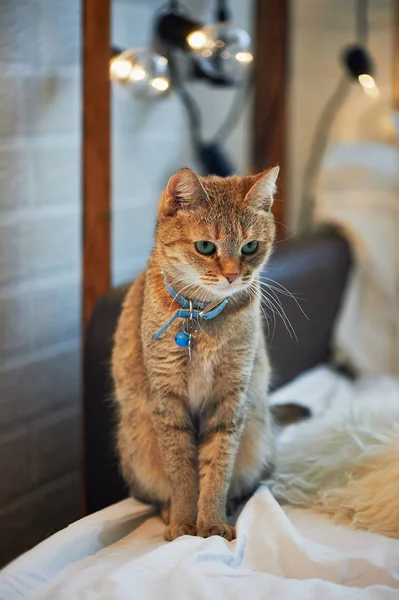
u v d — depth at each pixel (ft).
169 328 3.27
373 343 5.20
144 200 5.14
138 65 4.30
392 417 3.78
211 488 3.33
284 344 4.47
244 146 5.72
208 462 3.38
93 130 4.09
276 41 5.00
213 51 4.53
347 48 5.19
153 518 3.54
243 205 3.26
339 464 3.59
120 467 3.76
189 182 3.20
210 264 3.21
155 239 3.38
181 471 3.37
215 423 3.40
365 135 5.47
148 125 5.08
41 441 4.49
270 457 3.62
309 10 5.55
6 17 4.05
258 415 3.56
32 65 4.22
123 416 3.58
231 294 3.26
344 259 5.04
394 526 3.32
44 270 4.42
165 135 5.23
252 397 3.51
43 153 4.34
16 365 4.30
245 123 5.68
